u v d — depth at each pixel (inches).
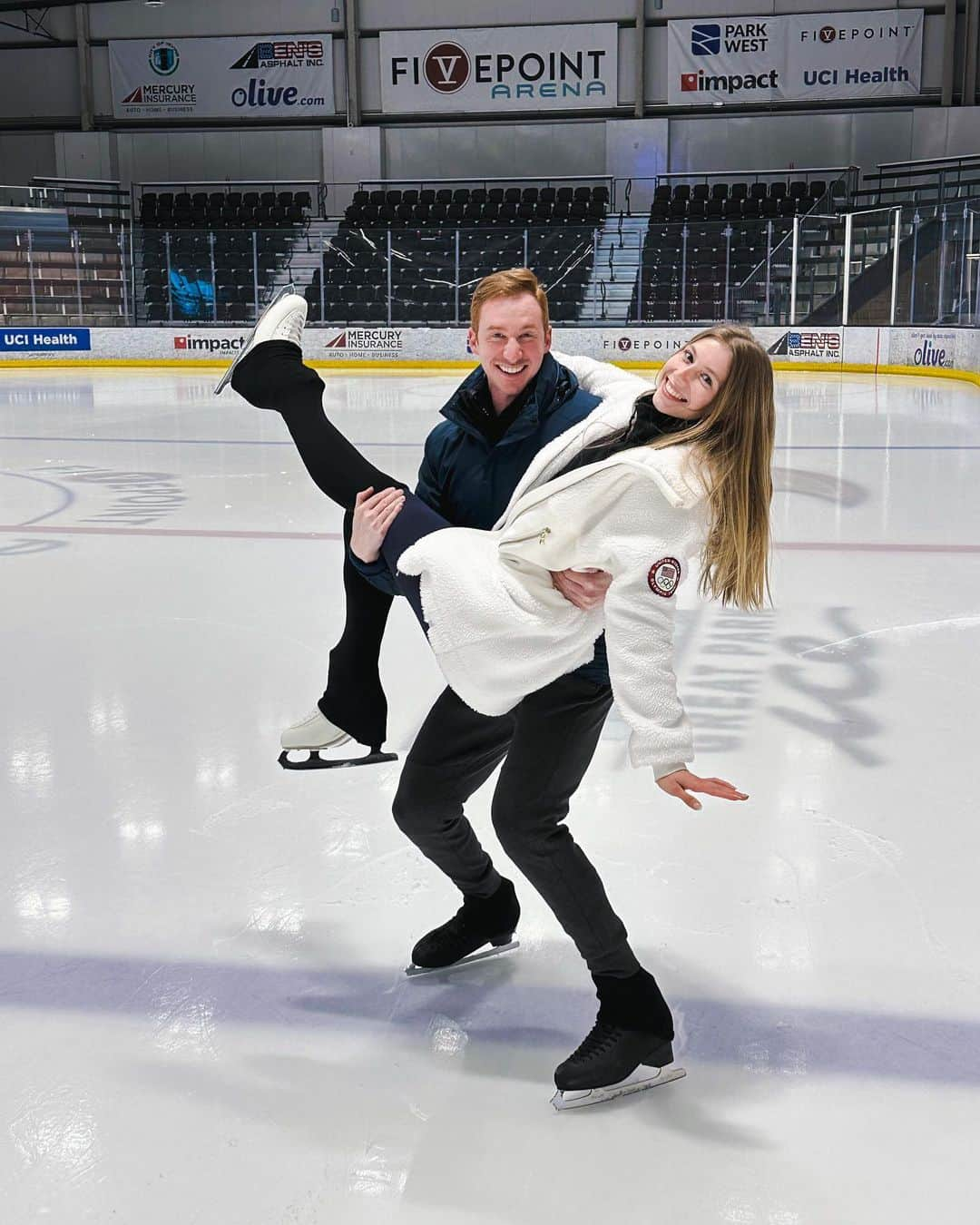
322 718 96.3
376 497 84.7
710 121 919.0
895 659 189.5
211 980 101.5
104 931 109.4
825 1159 79.9
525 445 87.0
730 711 166.6
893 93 888.9
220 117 967.0
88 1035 93.4
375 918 112.0
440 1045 92.6
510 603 78.6
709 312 833.5
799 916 111.9
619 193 940.6
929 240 764.0
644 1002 86.2
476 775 94.3
